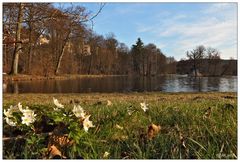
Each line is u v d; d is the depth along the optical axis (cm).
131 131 371
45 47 4281
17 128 320
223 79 5541
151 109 500
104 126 370
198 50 8662
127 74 8331
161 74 9012
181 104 591
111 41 7619
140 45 8825
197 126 380
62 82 3581
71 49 5381
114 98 1118
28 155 281
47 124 324
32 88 2512
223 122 399
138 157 287
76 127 300
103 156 287
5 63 3316
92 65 6888
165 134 341
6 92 2066
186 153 297
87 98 1154
